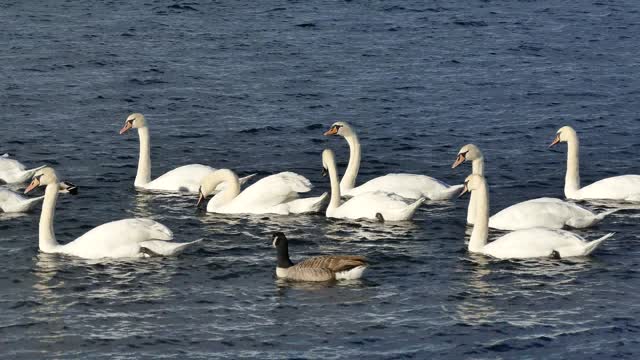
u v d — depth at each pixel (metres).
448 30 62.91
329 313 27.12
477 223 30.98
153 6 67.50
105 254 30.48
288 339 25.83
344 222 33.72
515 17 66.50
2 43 57.91
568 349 25.42
